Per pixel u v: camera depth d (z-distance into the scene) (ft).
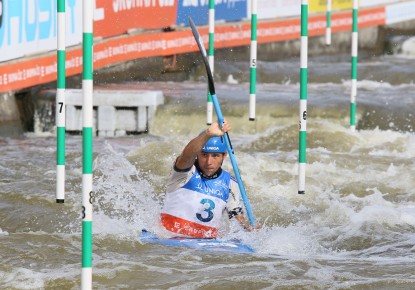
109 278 51.52
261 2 161.89
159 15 142.72
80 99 118.32
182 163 62.34
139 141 112.57
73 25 121.80
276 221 71.26
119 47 133.18
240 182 65.46
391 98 127.54
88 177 41.27
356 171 89.20
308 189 81.00
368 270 54.24
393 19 192.24
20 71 113.19
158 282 50.90
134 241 61.26
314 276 52.42
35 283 50.26
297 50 172.35
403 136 105.81
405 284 50.96
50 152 100.42
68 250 58.29
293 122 119.24
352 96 109.40
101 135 119.55
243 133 120.47
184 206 63.67
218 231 65.05
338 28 178.70
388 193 81.05
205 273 52.90
